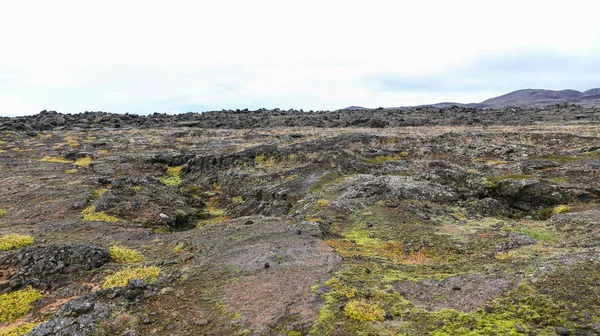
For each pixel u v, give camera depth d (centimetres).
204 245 1154
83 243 1264
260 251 1043
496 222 1352
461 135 3191
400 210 1481
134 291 816
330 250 1031
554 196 1581
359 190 1747
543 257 895
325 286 807
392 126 4712
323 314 693
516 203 1661
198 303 779
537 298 686
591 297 674
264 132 4503
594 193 1541
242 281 865
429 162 2297
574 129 3291
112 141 4209
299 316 695
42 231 1409
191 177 2912
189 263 1024
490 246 1064
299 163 2625
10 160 3166
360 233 1268
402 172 2212
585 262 811
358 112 6775
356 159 2478
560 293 695
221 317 716
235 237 1202
